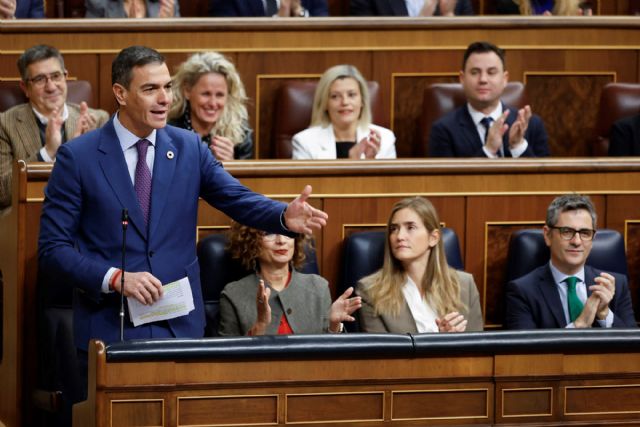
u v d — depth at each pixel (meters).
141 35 12.63
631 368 7.25
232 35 12.77
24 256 8.84
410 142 13.16
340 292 10.08
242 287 9.41
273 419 6.84
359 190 10.12
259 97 12.83
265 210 7.87
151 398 6.66
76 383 8.71
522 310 9.96
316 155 11.79
